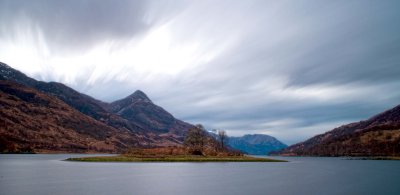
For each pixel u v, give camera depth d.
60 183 76.56
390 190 71.75
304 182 88.31
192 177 99.88
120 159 193.62
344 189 73.12
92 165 159.12
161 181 85.81
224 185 78.75
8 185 71.81
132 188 69.94
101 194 60.44
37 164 160.50
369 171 140.50
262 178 99.88
